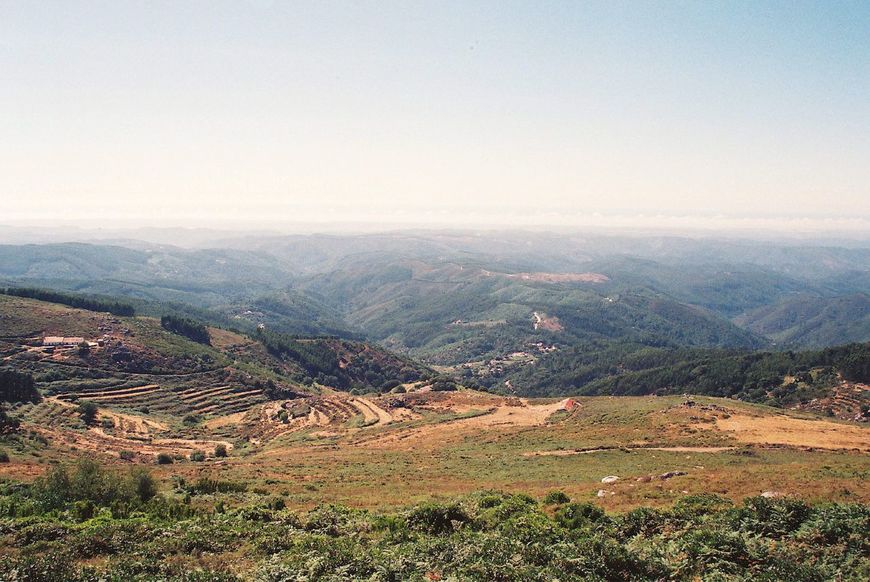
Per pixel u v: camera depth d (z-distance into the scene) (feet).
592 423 323.98
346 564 62.03
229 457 328.70
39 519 90.84
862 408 512.63
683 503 85.30
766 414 306.35
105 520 92.12
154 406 481.46
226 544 76.48
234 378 582.35
